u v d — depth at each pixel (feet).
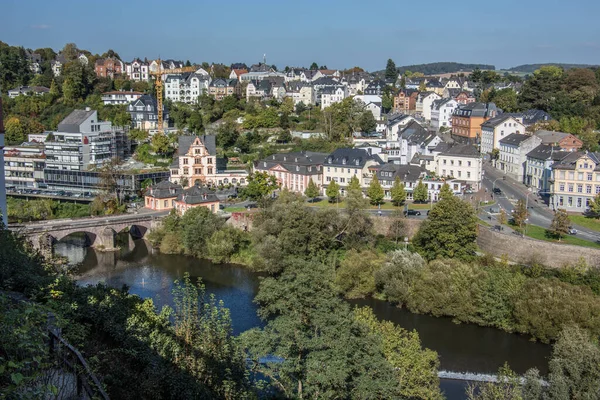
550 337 323.57
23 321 104.94
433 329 346.95
